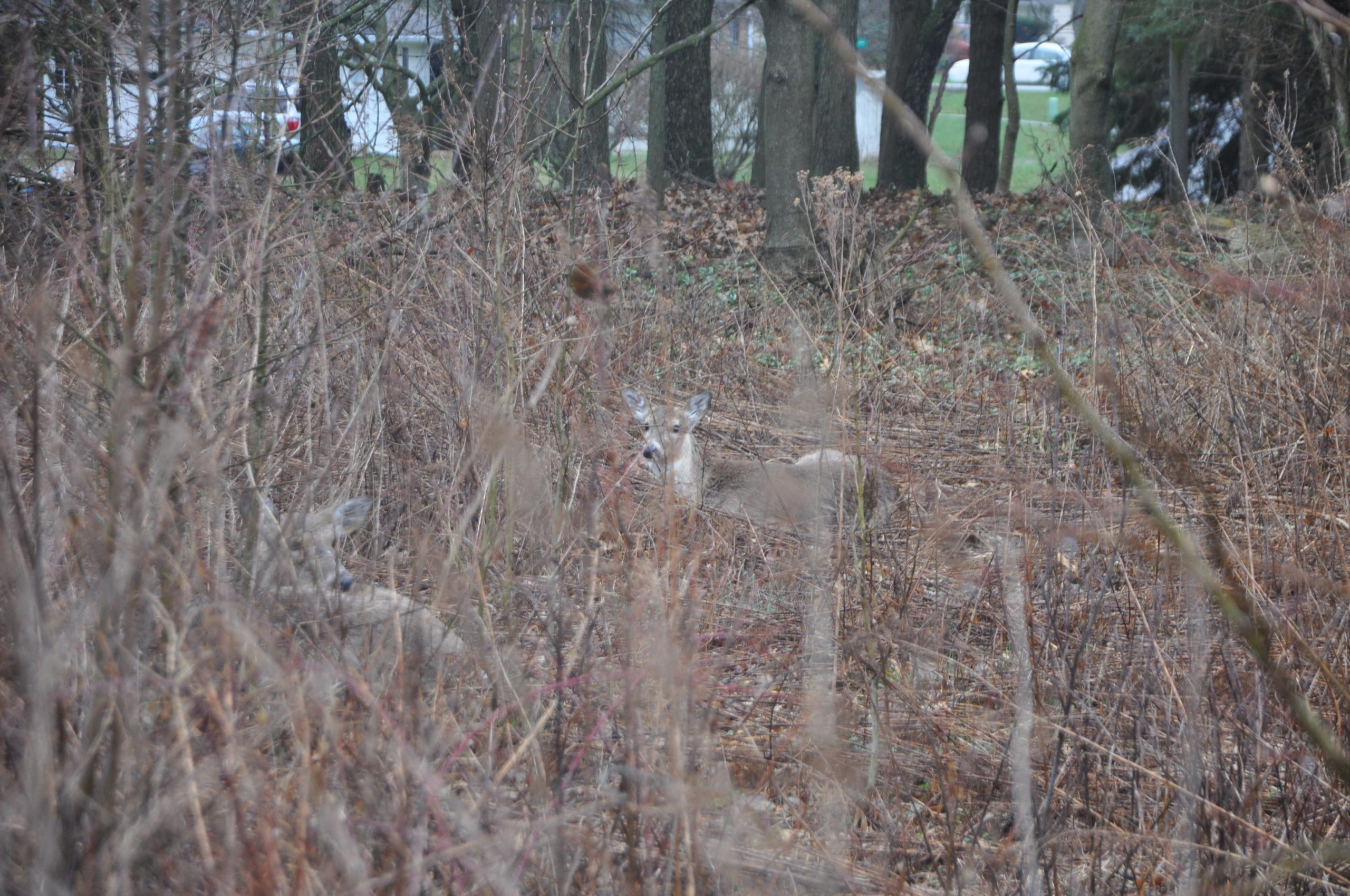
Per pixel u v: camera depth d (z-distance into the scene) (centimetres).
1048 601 785
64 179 874
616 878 533
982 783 736
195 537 556
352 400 848
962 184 419
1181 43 4341
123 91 809
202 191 709
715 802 622
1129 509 865
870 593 879
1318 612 794
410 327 959
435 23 1803
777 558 1120
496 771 590
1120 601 867
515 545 875
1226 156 4984
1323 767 683
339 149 1166
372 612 696
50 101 849
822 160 3891
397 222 1070
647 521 877
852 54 376
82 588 578
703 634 789
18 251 746
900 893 587
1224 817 624
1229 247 1806
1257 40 4041
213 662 544
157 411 541
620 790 591
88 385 649
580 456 841
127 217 701
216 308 644
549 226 1154
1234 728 704
